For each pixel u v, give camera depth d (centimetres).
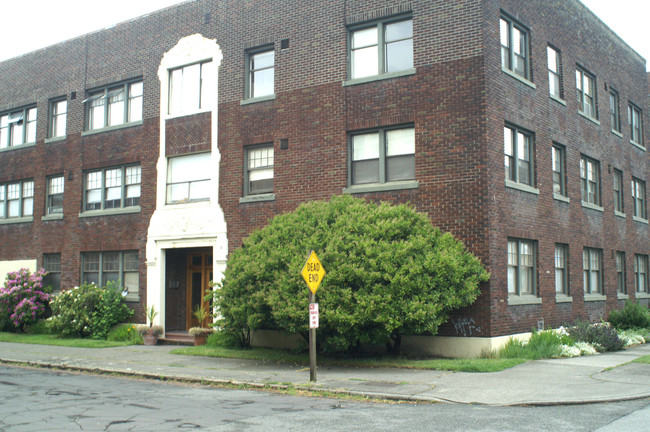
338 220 1584
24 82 2739
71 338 2270
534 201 1909
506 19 1883
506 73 1811
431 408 1058
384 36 1891
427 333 1675
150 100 2323
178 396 1198
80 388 1306
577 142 2259
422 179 1747
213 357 1773
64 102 2628
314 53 1983
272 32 2075
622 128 2727
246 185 2089
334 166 1903
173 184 2248
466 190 1680
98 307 2270
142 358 1761
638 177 2858
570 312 2075
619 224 2600
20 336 2348
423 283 1465
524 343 1716
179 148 2227
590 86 2478
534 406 1070
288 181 1983
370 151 1873
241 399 1161
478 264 1602
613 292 2475
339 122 1909
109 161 2405
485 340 1603
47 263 2591
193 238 2156
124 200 2367
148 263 2244
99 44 2495
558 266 2073
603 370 1412
